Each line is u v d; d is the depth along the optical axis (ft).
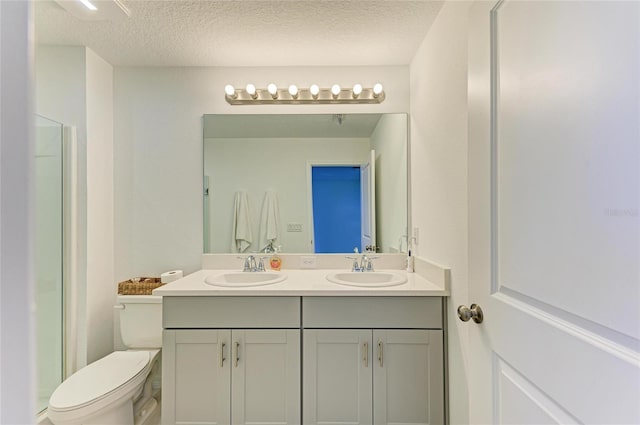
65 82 6.19
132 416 5.37
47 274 5.80
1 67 1.12
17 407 1.14
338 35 5.88
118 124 7.04
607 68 1.63
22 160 1.16
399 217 7.11
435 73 5.40
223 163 7.22
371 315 5.16
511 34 2.49
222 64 7.02
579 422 1.80
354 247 7.25
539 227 2.16
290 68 7.16
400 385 5.13
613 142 1.59
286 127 7.24
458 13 4.44
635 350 1.49
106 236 6.77
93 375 5.05
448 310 5.02
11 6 1.15
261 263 6.95
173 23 5.47
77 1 4.67
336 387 5.15
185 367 5.17
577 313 1.82
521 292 2.37
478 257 2.99
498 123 2.68
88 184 6.27
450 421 4.99
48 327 5.80
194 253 7.13
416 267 6.37
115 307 6.16
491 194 2.77
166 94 7.11
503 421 2.60
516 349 2.41
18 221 1.15
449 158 4.81
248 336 5.17
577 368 1.82
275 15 5.26
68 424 4.37
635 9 1.48
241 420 5.14
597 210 1.69
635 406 1.48
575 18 1.83
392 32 5.77
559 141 1.97
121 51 6.41
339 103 7.19
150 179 7.09
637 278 1.48
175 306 5.19
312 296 5.17
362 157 7.22
